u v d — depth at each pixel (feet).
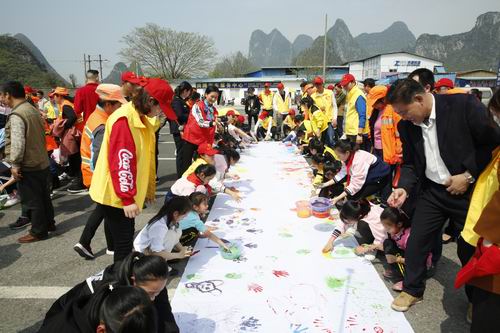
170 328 6.79
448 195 7.89
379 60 170.09
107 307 4.42
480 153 7.33
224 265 10.43
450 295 9.28
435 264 10.19
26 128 11.85
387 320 8.11
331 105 25.86
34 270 10.75
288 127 34.22
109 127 8.69
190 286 9.38
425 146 8.00
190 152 17.53
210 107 17.70
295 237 12.19
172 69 142.10
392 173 15.24
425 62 170.30
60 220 14.70
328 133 25.86
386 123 14.07
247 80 133.28
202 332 7.70
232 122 29.07
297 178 19.72
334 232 11.03
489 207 5.67
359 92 20.54
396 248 10.02
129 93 12.67
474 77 150.41
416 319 8.32
